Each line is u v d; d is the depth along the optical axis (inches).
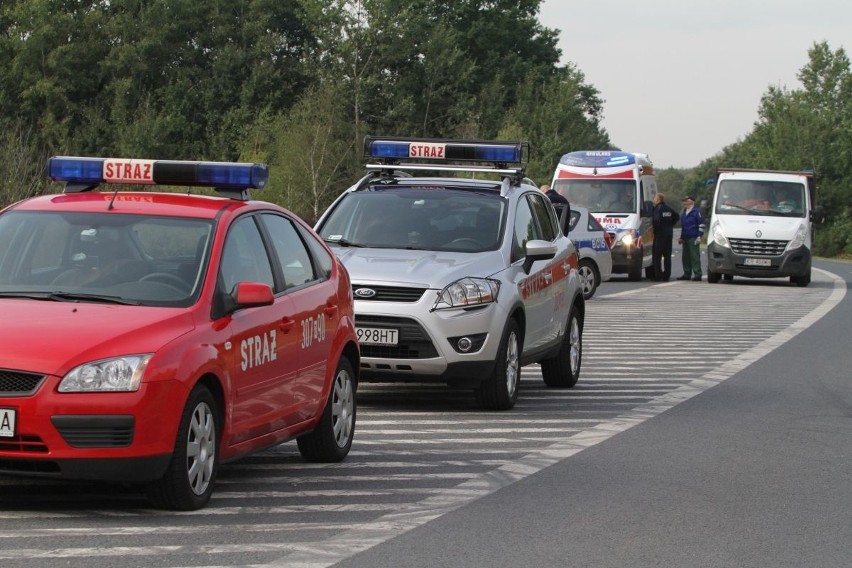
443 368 620.1
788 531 394.6
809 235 1868.8
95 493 422.9
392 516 400.5
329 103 3351.4
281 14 4510.3
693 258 1980.8
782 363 893.2
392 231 690.8
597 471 489.4
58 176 470.0
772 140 5585.6
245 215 454.9
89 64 4163.4
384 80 4119.1
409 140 755.4
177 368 378.9
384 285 622.2
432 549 358.0
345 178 3378.4
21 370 364.8
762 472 495.5
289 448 533.3
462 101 4188.0
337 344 492.7
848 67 5452.8
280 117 3417.8
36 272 423.8
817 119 5182.1
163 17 4247.0
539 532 383.6
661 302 1486.2
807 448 555.2
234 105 4279.0
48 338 373.4
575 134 4170.8
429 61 4202.8
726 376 816.3
